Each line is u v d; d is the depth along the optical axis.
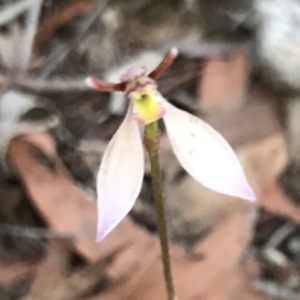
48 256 0.12
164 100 0.08
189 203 0.12
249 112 0.13
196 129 0.08
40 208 0.12
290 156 0.13
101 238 0.08
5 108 0.13
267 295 0.12
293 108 0.13
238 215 0.12
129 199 0.08
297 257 0.12
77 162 0.13
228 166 0.08
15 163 0.12
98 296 0.11
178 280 0.11
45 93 0.13
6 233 0.12
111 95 0.13
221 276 0.12
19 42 0.13
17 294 0.12
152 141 0.08
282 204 0.13
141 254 0.12
